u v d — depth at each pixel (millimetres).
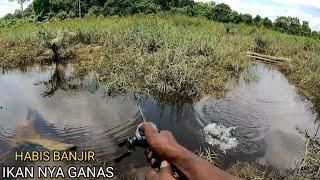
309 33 32031
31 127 8180
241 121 9172
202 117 9258
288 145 7895
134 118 8906
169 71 11305
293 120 9688
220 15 31625
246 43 20078
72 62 15500
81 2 34062
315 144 6234
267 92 12125
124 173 6242
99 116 8945
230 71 13984
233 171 6598
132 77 11820
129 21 21938
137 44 16016
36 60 15734
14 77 13352
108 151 7043
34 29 20188
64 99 10359
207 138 8055
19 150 7027
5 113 9086
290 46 20484
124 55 13992
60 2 35312
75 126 8258
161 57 12914
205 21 25828
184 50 14180
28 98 10609
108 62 13438
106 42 17125
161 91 10852
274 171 6695
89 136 7773
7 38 17938
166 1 34250
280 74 15586
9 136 7660
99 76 12477
